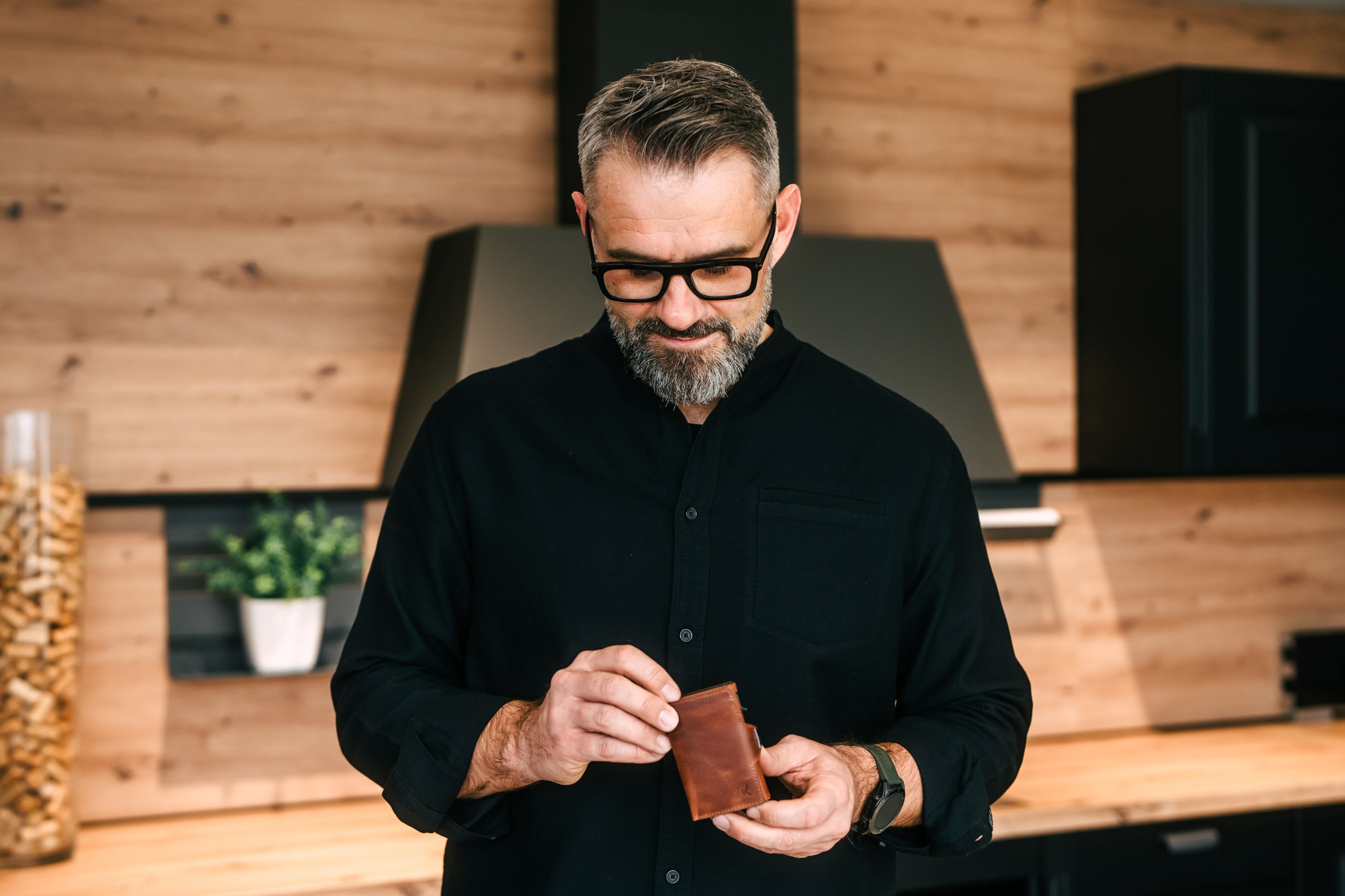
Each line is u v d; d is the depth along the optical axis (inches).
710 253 41.8
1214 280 100.7
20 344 85.8
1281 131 101.9
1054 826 88.8
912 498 49.8
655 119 41.5
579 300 84.2
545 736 40.1
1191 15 115.7
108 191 87.6
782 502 48.1
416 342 90.8
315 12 92.0
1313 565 118.6
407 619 48.9
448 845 50.4
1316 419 103.9
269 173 91.2
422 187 94.7
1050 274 112.0
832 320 90.3
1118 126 106.6
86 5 86.9
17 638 77.1
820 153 105.0
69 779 79.2
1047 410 111.9
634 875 45.6
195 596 87.5
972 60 109.3
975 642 49.4
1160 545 114.4
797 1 103.9
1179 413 100.8
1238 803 93.5
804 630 47.4
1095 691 112.4
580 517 47.7
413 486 50.2
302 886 73.9
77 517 79.2
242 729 89.9
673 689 39.8
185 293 89.4
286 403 91.7
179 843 82.5
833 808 38.9
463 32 95.4
